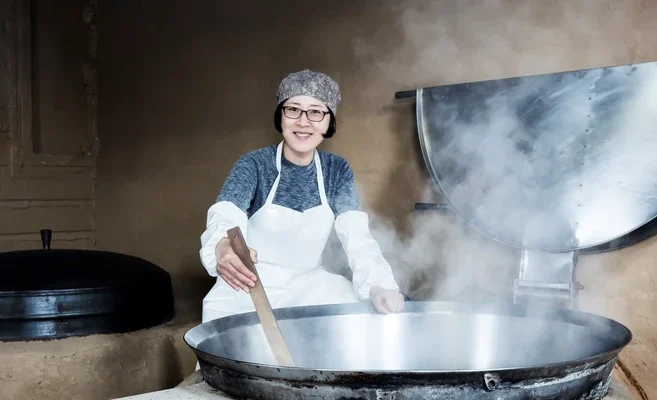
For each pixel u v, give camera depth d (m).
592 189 1.97
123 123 3.76
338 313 1.67
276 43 2.99
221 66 3.24
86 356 2.29
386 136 2.60
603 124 1.96
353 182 2.16
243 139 3.16
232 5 3.17
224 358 1.21
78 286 2.40
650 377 2.03
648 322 2.04
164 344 2.51
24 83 3.69
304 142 1.99
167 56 3.51
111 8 3.82
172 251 3.52
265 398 1.20
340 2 2.75
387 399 1.12
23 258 2.55
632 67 1.92
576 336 1.46
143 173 3.66
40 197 3.77
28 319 2.33
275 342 1.32
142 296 2.55
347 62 2.72
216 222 1.78
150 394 1.32
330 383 1.13
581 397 1.21
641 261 2.06
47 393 2.21
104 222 3.90
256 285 1.34
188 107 3.41
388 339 1.66
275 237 2.08
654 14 2.01
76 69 3.92
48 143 3.83
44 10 3.79
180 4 3.43
